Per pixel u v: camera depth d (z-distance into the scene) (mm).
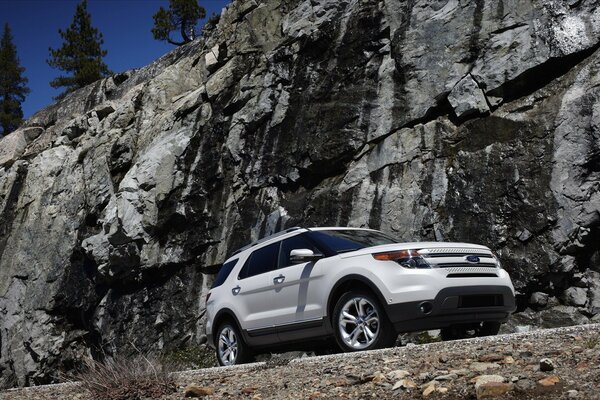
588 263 12211
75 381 8430
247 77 18141
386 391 4832
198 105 19047
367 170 15055
